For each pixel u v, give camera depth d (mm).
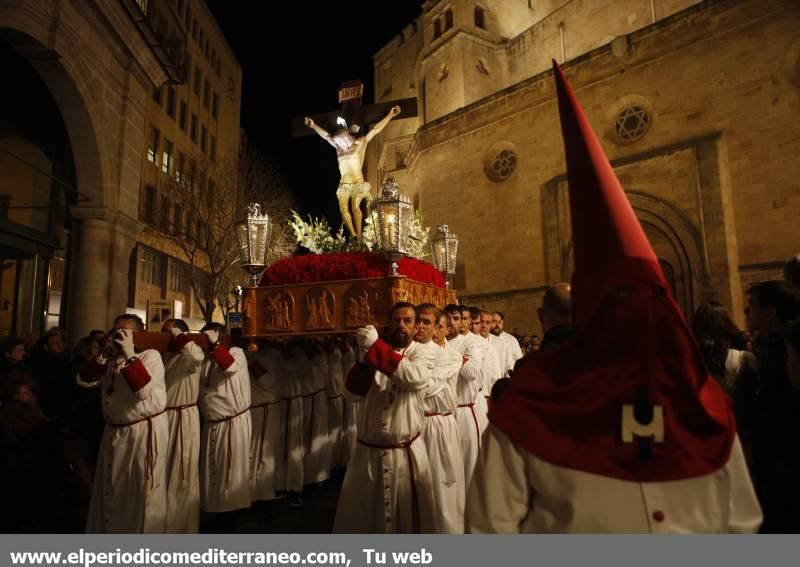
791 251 13664
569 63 18422
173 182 22359
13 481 5547
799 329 2396
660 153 15992
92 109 10484
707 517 1608
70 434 5816
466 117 21547
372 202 5348
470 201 21062
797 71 13906
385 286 4680
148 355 4758
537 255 18859
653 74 16500
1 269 11734
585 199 1717
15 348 6469
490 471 1782
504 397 1843
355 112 7078
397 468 3965
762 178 14242
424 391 4246
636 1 22641
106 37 10828
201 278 26156
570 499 1611
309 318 4914
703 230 14898
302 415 6836
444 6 27797
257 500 6145
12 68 11039
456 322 6035
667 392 1631
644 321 1601
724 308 3549
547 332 2631
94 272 10695
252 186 22547
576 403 1681
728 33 15094
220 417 5539
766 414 2668
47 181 12477
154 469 4609
